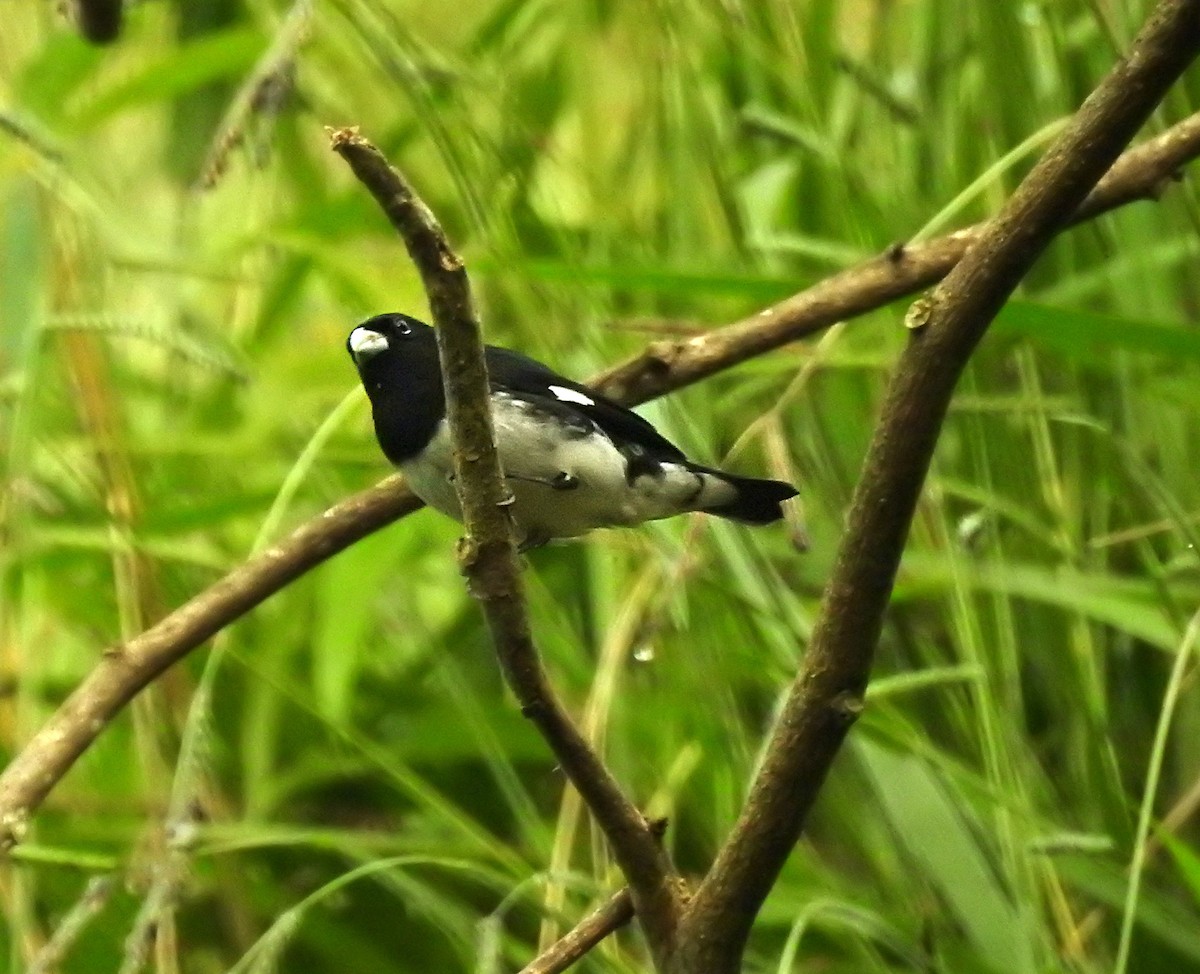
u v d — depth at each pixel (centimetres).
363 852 632
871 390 714
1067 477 673
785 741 389
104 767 755
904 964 615
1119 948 562
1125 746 662
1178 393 646
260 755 723
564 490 583
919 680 581
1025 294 736
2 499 648
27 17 803
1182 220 668
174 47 895
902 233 699
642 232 758
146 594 701
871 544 377
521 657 384
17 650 734
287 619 774
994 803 573
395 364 564
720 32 755
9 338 755
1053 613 653
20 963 605
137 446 754
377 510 559
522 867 612
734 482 578
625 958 604
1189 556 640
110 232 740
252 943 681
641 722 686
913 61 747
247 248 790
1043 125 693
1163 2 356
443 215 796
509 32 838
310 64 807
